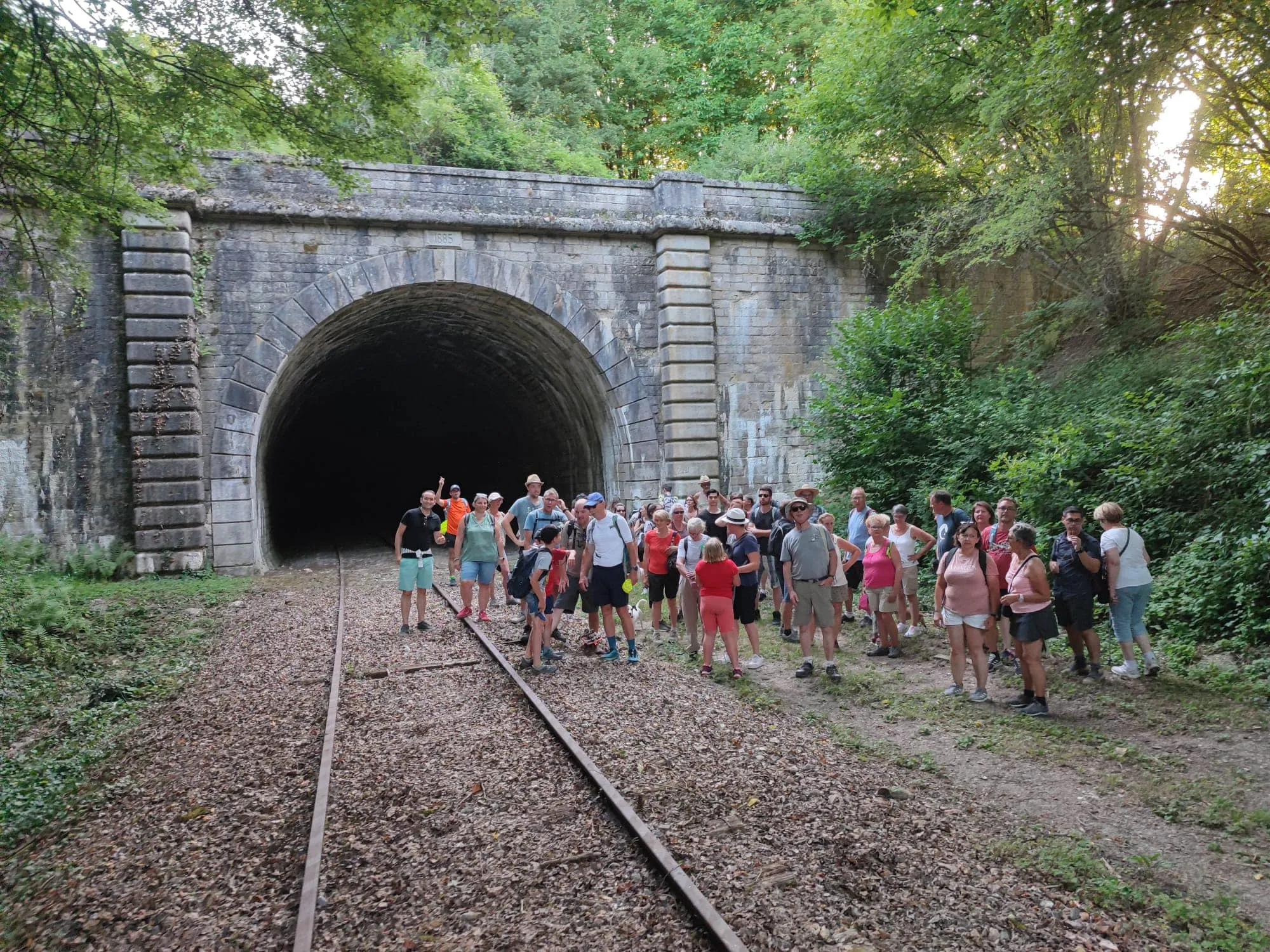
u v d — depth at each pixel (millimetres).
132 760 6609
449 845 4855
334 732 6711
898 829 5023
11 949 4078
